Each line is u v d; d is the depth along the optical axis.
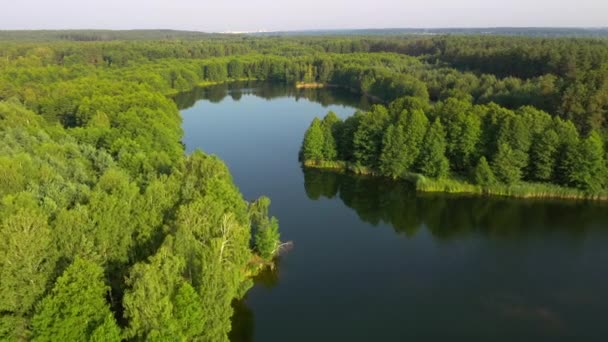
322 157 105.56
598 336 50.00
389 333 50.69
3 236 39.47
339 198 89.06
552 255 67.19
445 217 80.88
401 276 62.00
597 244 70.25
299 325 51.84
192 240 43.44
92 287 37.38
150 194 51.22
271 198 88.31
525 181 89.19
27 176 59.28
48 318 35.69
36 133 88.00
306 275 62.06
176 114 132.62
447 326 51.84
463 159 93.31
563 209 82.31
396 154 94.88
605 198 84.31
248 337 49.72
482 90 147.38
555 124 89.31
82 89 142.38
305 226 77.31
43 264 41.25
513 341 49.38
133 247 46.53
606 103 99.19
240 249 48.66
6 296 38.28
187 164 67.69
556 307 55.00
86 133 94.75
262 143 124.31
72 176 65.62
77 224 43.69
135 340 37.12
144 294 35.84
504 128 89.19
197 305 38.06
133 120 98.00
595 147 82.81
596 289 58.50
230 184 65.19
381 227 77.31
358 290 58.69
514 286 59.41
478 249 69.50
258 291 58.31
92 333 34.88
